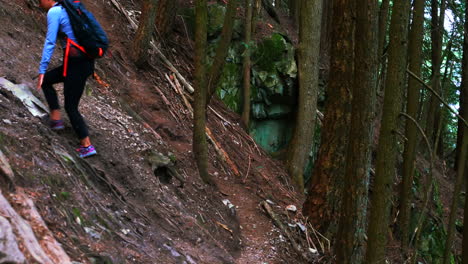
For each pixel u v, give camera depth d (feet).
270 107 33.55
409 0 12.68
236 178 24.99
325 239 22.15
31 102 14.75
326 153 22.41
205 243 16.24
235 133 29.45
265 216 22.41
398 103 12.80
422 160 45.55
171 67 28.04
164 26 29.58
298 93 32.99
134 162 17.24
